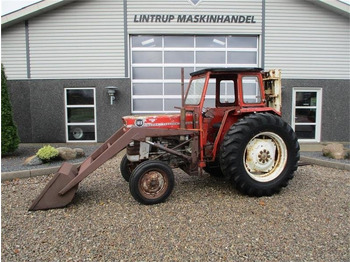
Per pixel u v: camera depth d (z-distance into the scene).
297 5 9.44
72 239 3.02
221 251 2.75
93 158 4.48
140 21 9.23
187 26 9.32
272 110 4.52
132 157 4.37
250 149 4.34
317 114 9.71
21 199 4.24
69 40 9.20
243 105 4.44
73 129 9.38
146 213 3.65
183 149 4.52
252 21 9.41
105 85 9.20
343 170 5.75
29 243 2.95
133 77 9.48
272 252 2.73
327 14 9.49
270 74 4.76
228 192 4.43
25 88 9.12
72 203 4.04
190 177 5.26
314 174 5.45
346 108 9.69
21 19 8.98
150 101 9.55
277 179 4.29
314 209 3.73
